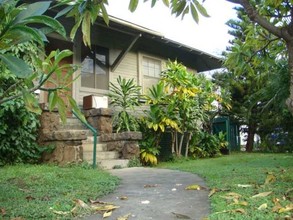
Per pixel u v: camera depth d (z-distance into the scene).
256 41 4.19
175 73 9.49
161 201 3.54
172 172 5.99
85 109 8.92
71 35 2.61
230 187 3.93
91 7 2.54
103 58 10.28
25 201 3.33
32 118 6.46
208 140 11.05
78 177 4.80
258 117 14.49
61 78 2.00
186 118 9.84
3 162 6.18
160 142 9.62
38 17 1.44
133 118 8.98
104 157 7.34
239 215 2.70
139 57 11.41
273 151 14.57
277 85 7.51
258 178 4.54
